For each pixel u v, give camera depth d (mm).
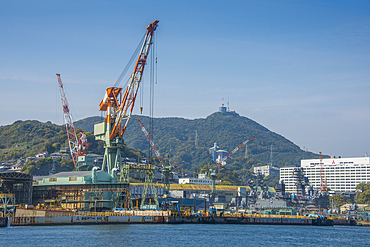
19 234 133875
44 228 151875
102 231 145250
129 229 154875
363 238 159125
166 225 179750
